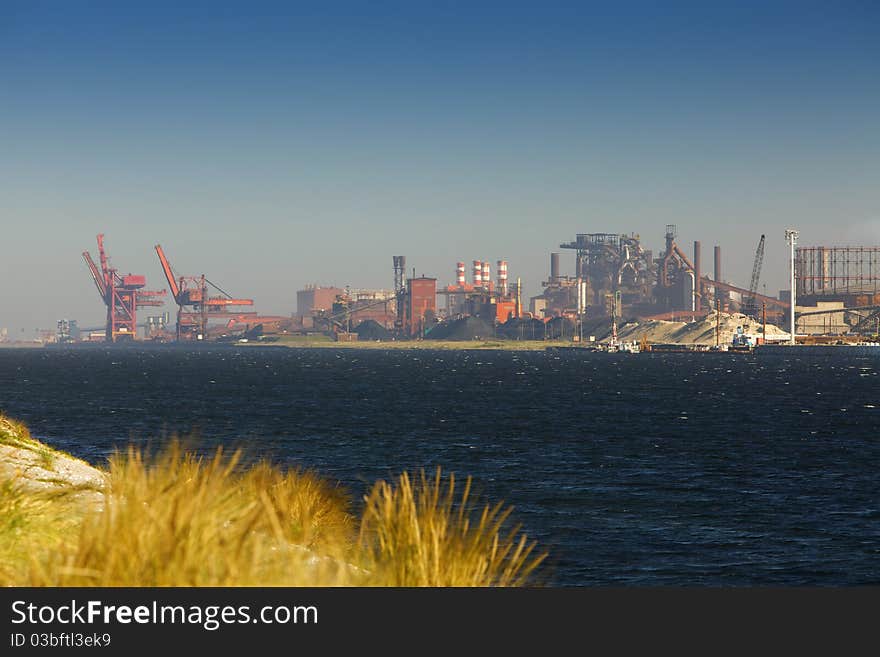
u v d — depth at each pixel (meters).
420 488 51.66
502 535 40.69
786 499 52.00
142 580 10.58
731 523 44.97
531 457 70.88
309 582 11.69
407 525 12.59
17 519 14.48
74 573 10.51
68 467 26.31
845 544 40.47
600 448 77.38
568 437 86.56
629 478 59.69
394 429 93.81
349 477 58.66
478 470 63.09
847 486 56.88
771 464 67.31
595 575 34.56
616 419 107.88
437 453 73.12
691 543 40.41
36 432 89.25
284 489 21.56
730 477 60.50
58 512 15.10
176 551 10.71
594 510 48.00
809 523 45.16
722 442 82.75
